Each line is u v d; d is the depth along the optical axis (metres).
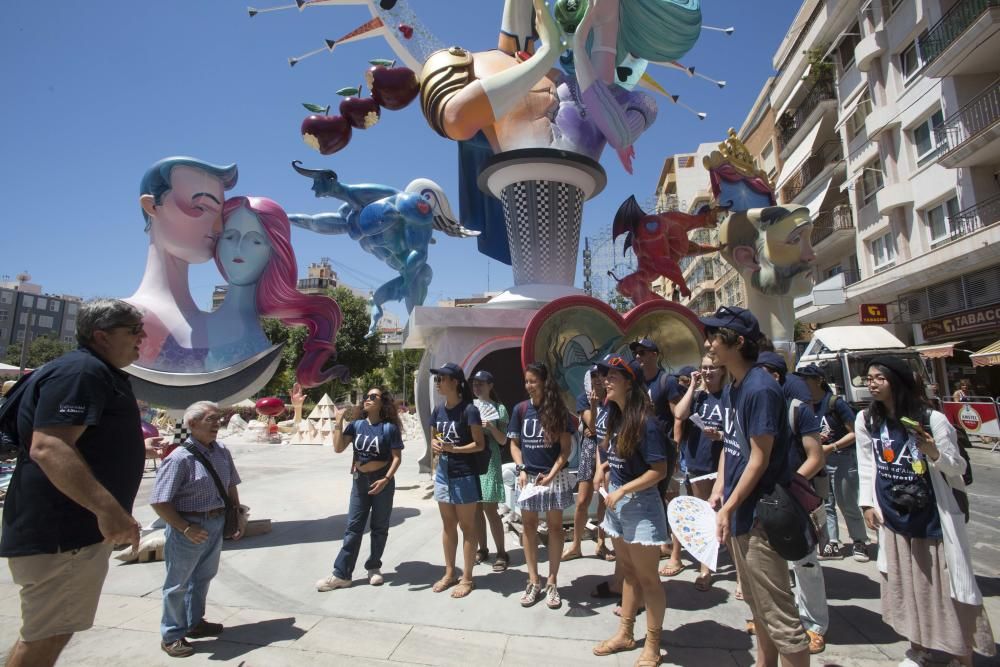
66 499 2.17
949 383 16.16
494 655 3.10
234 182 6.40
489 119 6.76
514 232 7.55
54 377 2.13
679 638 3.28
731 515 2.49
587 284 21.08
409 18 7.41
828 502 4.88
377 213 8.02
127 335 2.44
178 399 5.90
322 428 19.36
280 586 4.30
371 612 3.75
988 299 14.29
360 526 4.30
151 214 6.05
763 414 2.38
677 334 6.68
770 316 8.80
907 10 16.44
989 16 12.40
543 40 6.74
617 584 3.95
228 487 3.66
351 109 6.84
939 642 2.65
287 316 6.68
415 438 21.22
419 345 8.18
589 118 7.54
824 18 20.70
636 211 8.41
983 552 5.00
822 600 3.13
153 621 3.65
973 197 14.23
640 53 7.60
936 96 15.37
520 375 6.82
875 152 18.56
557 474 3.81
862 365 12.87
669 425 4.37
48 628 2.15
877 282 18.00
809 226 8.30
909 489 2.77
